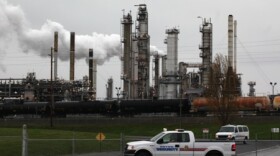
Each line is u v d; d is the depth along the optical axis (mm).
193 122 112125
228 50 158500
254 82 173000
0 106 130625
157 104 119875
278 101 115562
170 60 171375
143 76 175500
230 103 100750
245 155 46344
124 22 175250
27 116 131625
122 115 124125
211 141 37094
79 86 183625
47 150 46906
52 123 116562
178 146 36625
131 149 36812
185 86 174750
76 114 128000
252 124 107438
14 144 51500
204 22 173625
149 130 109062
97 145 54188
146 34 176625
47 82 174000
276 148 58156
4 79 182875
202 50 172750
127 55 174875
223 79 103375
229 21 159000
